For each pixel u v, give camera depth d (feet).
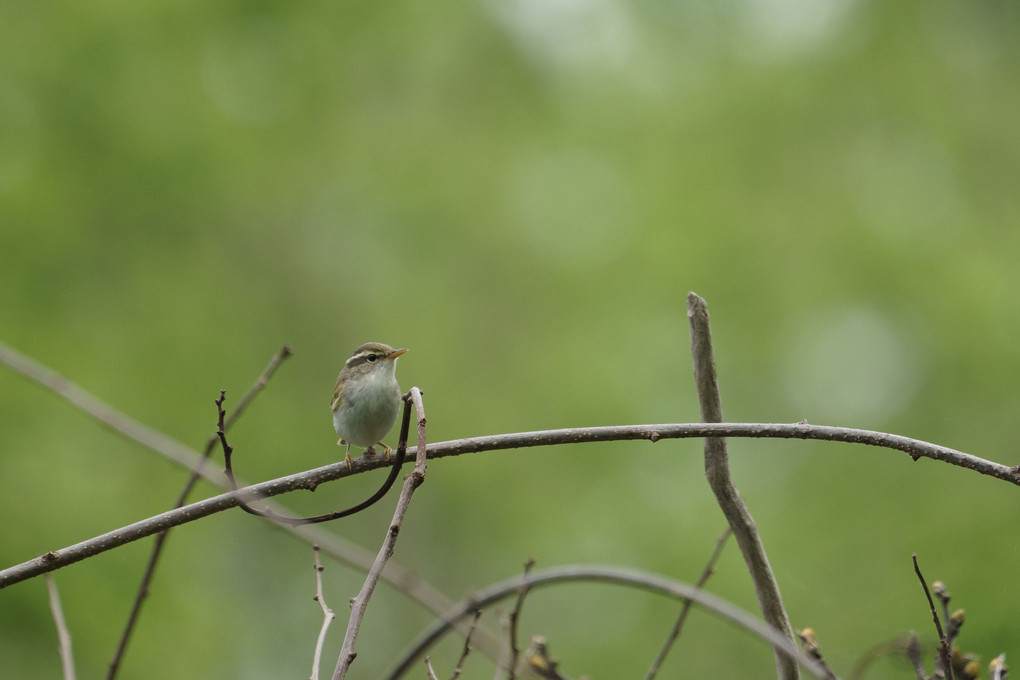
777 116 58.23
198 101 54.19
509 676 16.08
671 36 63.00
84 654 34.55
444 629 17.02
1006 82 56.59
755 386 53.83
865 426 49.47
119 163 52.16
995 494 41.04
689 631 45.80
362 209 60.03
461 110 64.44
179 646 37.14
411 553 58.29
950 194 55.26
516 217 62.54
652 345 56.80
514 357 59.00
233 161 54.39
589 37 66.08
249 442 51.16
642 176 60.70
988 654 31.22
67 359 45.14
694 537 48.11
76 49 51.93
